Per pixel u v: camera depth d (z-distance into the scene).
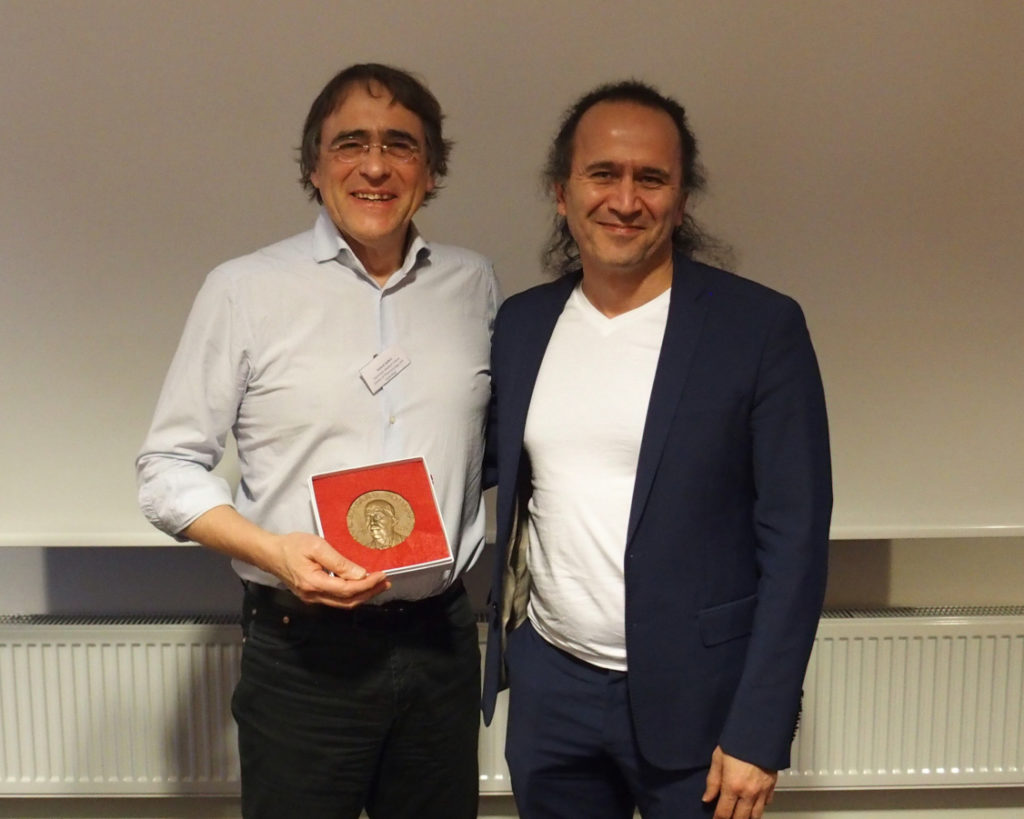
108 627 2.33
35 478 2.27
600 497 1.46
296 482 1.56
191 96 2.14
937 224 2.20
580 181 1.44
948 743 2.39
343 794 1.64
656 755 1.46
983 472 2.29
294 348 1.54
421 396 1.58
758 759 1.37
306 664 1.58
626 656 1.46
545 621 1.56
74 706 2.35
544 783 1.61
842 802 2.56
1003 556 2.48
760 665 1.38
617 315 1.51
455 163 2.17
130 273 2.21
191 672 2.34
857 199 2.19
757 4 2.12
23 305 2.22
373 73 1.52
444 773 1.70
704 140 2.17
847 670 2.37
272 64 2.13
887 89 2.15
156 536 2.23
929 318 2.24
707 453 1.40
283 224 2.19
